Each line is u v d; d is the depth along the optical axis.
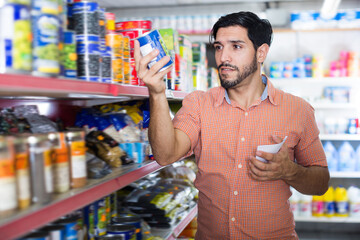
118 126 1.89
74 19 1.24
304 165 1.86
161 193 2.46
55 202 1.03
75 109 2.13
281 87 5.23
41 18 1.01
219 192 1.78
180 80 2.55
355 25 4.98
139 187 2.59
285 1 5.66
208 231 1.83
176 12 5.91
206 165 1.82
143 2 5.73
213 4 5.83
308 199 5.09
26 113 1.59
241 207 1.73
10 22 0.95
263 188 1.72
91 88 1.22
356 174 4.93
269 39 1.82
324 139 5.08
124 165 1.73
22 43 0.96
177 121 1.83
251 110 1.78
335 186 5.52
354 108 5.43
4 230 0.82
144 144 1.90
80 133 1.24
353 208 5.04
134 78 1.76
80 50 1.24
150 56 1.44
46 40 1.02
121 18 6.02
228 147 1.77
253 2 5.71
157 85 1.49
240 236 1.74
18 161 0.95
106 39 1.42
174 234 2.21
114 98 2.09
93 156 1.49
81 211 1.55
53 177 1.12
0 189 0.89
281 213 1.74
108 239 1.65
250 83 1.78
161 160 1.70
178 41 2.69
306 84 5.57
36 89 0.96
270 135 1.75
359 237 5.17
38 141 1.02
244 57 1.70
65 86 1.08
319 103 5.07
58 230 1.22
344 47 5.55
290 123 1.77
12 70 0.95
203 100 1.87
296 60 5.18
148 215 2.26
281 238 1.75
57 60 1.06
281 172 1.54
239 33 1.68
